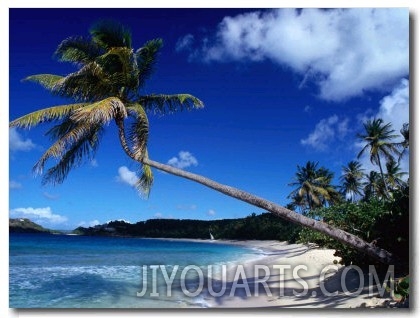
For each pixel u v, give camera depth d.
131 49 10.81
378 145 35.69
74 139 9.77
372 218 9.57
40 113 10.23
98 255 30.59
